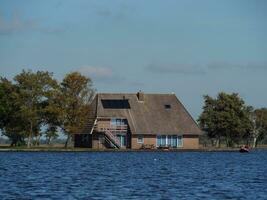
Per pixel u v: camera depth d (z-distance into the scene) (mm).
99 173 119812
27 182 97062
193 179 107375
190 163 161250
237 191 87000
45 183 95812
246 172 127312
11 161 160500
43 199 76062
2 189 86125
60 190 85938
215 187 92500
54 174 115250
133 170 130000
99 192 84250
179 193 84062
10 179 102500
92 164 150625
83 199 76688
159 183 98625
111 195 80938
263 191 87125
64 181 100062
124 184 96125
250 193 84562
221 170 133250
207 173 123188
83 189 87750
